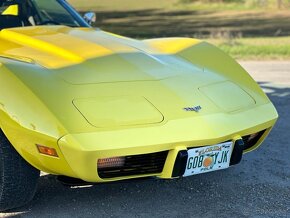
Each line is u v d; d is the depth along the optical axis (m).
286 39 15.23
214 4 32.09
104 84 3.10
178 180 3.75
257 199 3.43
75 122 2.74
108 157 2.71
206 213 3.20
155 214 3.17
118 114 2.88
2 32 3.87
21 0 4.40
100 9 30.19
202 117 3.05
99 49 3.53
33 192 3.09
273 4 30.02
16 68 2.96
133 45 3.86
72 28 4.15
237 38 15.69
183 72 3.52
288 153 4.41
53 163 2.79
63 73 3.11
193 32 17.55
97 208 3.23
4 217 3.07
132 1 36.25
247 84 3.65
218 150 3.03
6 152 2.91
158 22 22.73
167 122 2.92
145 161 2.86
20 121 2.75
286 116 5.65
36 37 3.68
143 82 3.23
